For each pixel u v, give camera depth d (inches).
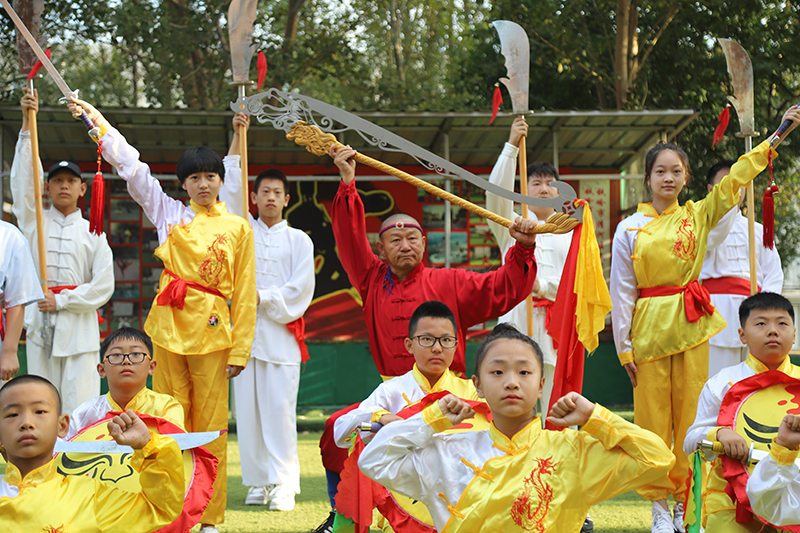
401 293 158.9
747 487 118.8
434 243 420.8
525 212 197.2
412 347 143.0
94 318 217.0
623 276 186.1
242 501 209.6
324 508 198.4
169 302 172.9
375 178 401.4
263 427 210.5
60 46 700.0
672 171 185.8
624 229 187.8
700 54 486.3
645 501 202.5
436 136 367.9
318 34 552.7
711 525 132.9
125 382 146.7
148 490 114.6
